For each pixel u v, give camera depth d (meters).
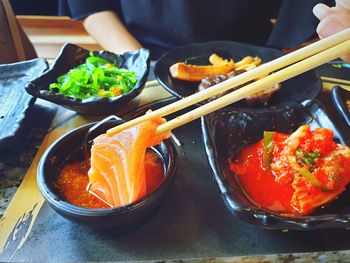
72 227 0.22
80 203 0.22
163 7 0.50
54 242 0.21
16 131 0.27
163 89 0.36
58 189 0.23
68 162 0.25
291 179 0.24
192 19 0.50
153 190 0.21
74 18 0.55
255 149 0.27
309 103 0.28
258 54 0.43
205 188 0.25
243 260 0.20
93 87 0.35
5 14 0.44
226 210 0.24
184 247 0.21
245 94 0.21
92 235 0.22
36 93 0.30
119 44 0.49
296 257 0.20
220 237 0.22
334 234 0.22
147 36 0.53
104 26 0.52
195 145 0.29
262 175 0.25
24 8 0.71
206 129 0.25
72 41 0.68
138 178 0.21
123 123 0.24
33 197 0.25
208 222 0.23
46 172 0.22
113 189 0.22
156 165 0.24
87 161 0.25
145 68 0.35
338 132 0.26
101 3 0.55
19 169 0.27
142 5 0.50
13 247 0.21
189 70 0.37
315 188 0.22
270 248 0.21
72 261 0.20
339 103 0.30
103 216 0.19
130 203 0.20
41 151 0.29
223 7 0.50
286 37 0.52
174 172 0.22
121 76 0.36
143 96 0.35
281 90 0.36
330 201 0.22
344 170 0.23
